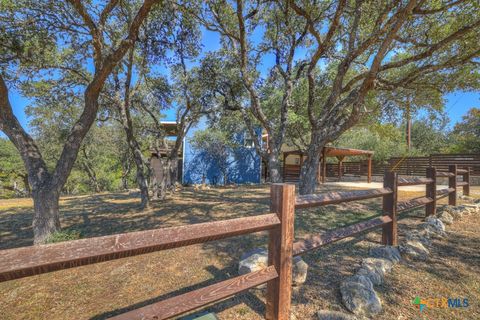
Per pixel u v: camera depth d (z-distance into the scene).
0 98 3.50
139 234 1.12
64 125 12.31
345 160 19.73
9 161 14.55
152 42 5.50
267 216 1.62
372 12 4.58
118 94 6.14
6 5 3.71
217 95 7.85
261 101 8.63
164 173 7.80
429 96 5.85
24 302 2.09
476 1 3.40
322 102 8.09
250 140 13.90
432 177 4.17
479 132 16.08
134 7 5.16
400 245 2.98
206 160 13.84
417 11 3.81
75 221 4.90
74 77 5.91
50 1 3.94
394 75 6.25
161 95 7.28
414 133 21.34
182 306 1.31
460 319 1.73
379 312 1.79
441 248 2.97
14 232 4.39
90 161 15.48
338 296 1.99
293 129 11.16
